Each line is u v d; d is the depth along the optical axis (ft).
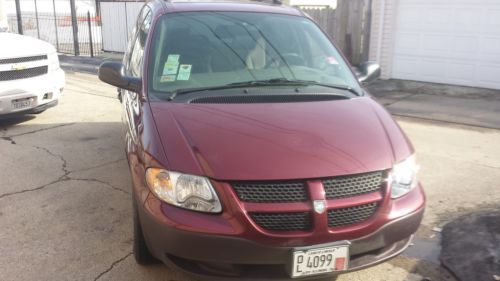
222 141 8.91
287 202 8.27
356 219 8.66
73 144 19.77
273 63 12.25
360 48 37.47
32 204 14.10
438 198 14.79
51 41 59.31
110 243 11.92
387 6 35.22
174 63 11.69
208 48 12.17
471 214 13.66
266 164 8.44
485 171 17.21
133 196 10.04
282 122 9.64
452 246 11.91
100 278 10.43
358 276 10.68
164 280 10.37
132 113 11.76
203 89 11.16
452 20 32.86
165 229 8.40
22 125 22.61
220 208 8.28
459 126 23.56
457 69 33.50
